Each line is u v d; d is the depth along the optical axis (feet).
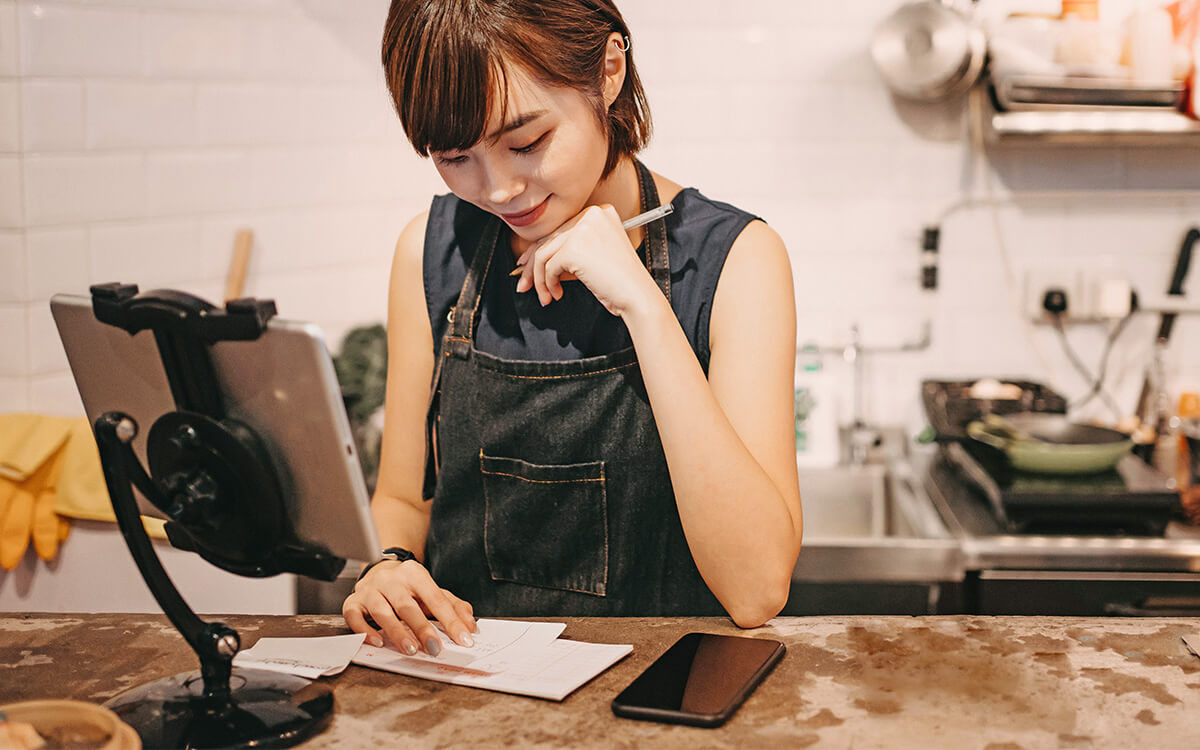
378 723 2.97
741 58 8.98
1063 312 9.13
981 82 8.89
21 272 6.84
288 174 8.14
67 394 7.11
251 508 3.08
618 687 3.18
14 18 6.68
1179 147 8.93
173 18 7.39
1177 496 7.08
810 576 7.13
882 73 8.59
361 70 8.53
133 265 7.34
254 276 8.04
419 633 3.52
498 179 3.66
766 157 9.11
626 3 8.93
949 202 9.11
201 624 3.05
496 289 4.56
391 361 4.86
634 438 4.33
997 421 7.89
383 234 8.86
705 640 3.48
